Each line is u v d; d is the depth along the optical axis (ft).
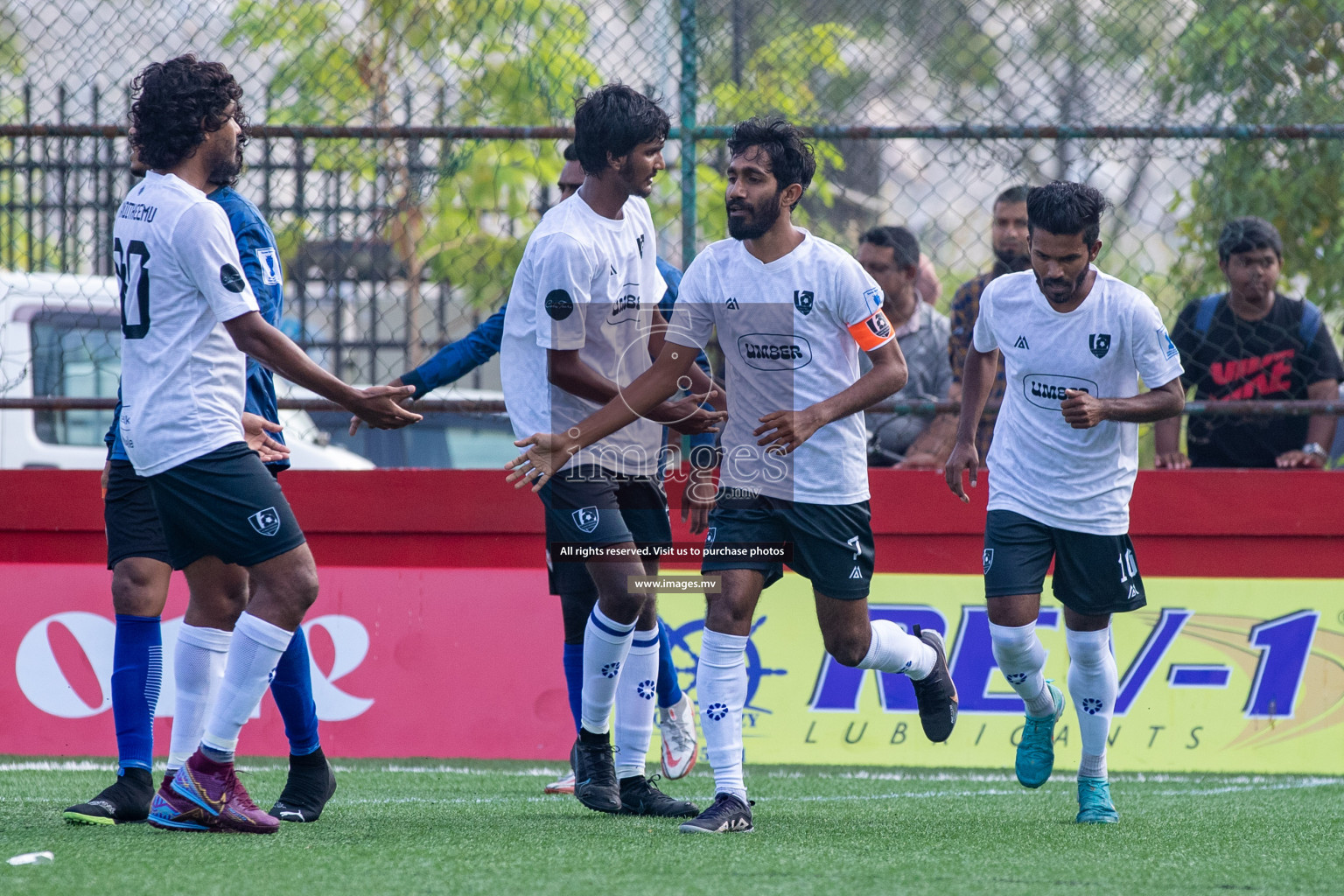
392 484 59.82
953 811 46.34
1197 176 74.79
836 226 77.71
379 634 59.00
